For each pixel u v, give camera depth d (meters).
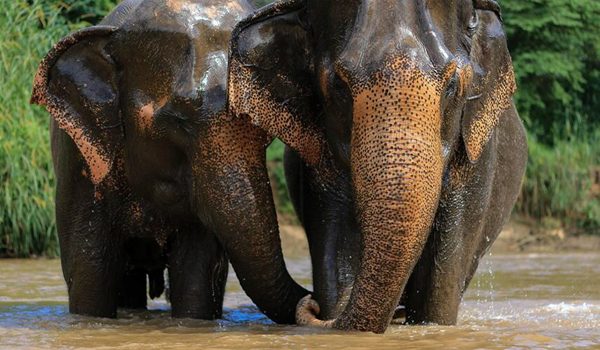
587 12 32.47
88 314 12.41
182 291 12.10
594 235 30.25
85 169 12.16
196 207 11.25
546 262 23.78
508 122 12.99
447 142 9.93
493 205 12.69
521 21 31.92
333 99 9.94
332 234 10.98
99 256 12.30
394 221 8.98
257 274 11.08
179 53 11.30
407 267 9.16
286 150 12.58
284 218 29.20
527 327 11.15
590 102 35.00
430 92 9.11
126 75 11.67
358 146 9.22
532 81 33.03
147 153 11.54
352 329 9.87
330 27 9.94
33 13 25.83
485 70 10.39
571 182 31.06
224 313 13.13
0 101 23.89
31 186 23.05
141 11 11.66
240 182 10.87
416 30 9.36
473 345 9.57
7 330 10.79
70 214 12.38
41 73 11.95
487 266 22.53
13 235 22.88
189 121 11.02
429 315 11.22
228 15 11.55
